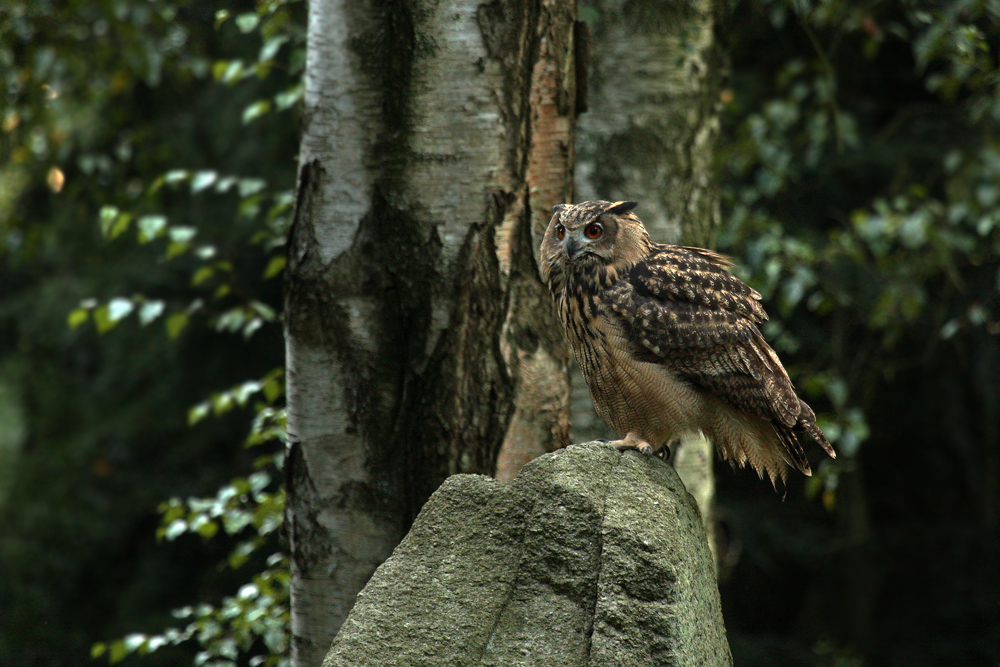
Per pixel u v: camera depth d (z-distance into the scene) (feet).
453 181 20.47
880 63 64.49
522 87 20.79
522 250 20.95
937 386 65.92
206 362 67.46
